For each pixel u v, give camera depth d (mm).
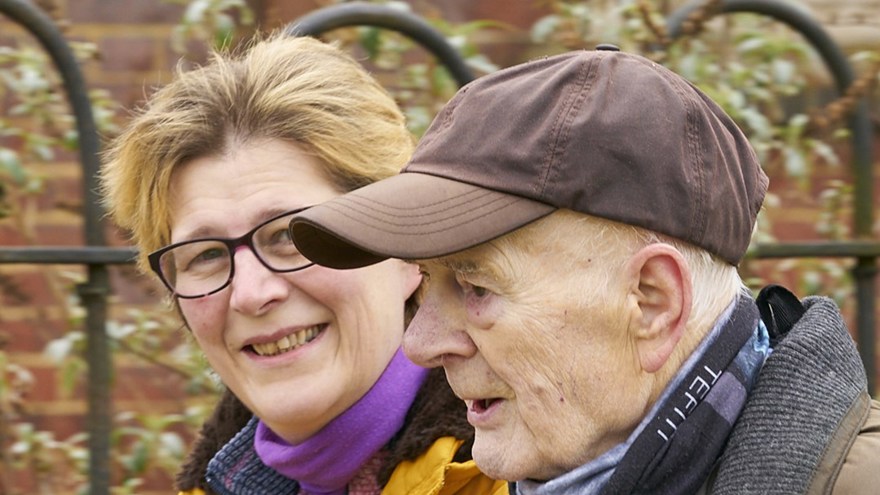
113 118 5066
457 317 2428
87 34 5309
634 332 2334
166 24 5367
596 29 4473
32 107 4707
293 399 2951
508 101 2346
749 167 2484
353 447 2979
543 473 2436
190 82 2994
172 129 2928
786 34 4906
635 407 2359
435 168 2359
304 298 2928
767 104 4793
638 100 2307
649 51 4273
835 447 2234
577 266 2311
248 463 3203
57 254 3881
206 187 2928
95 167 3916
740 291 2482
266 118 2918
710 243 2346
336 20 3895
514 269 2322
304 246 2475
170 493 5297
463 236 2266
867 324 4293
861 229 4273
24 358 5141
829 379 2338
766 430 2291
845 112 4242
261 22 4855
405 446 2918
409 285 3084
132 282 4770
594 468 2361
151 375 5223
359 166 2955
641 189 2277
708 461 2332
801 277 4781
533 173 2273
